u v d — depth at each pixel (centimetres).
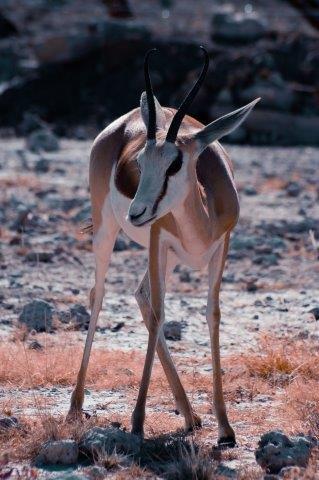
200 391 2422
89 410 2244
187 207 2008
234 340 2906
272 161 8006
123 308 3300
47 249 4234
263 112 9850
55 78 11088
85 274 3856
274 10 15600
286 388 2402
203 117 10269
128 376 2494
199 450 1933
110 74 11094
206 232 2055
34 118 10106
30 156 7850
